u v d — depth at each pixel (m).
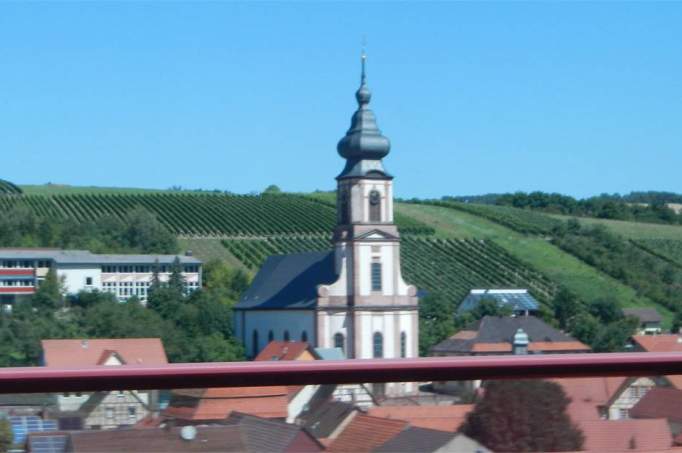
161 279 135.50
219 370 5.04
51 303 100.31
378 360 5.21
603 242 159.50
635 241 164.62
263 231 159.12
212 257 148.62
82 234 146.88
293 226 160.25
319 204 173.00
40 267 131.00
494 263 145.38
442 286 135.00
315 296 105.88
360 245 103.81
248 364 5.07
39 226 144.88
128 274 135.38
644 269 144.62
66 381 4.99
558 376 5.48
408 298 104.75
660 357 5.42
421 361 5.29
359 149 104.62
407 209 176.38
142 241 147.12
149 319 89.19
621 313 107.38
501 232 164.50
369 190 104.25
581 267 146.00
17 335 75.25
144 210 152.75
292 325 108.25
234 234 158.12
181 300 102.94
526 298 116.56
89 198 170.88
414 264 144.38
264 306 112.94
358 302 103.31
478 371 5.35
